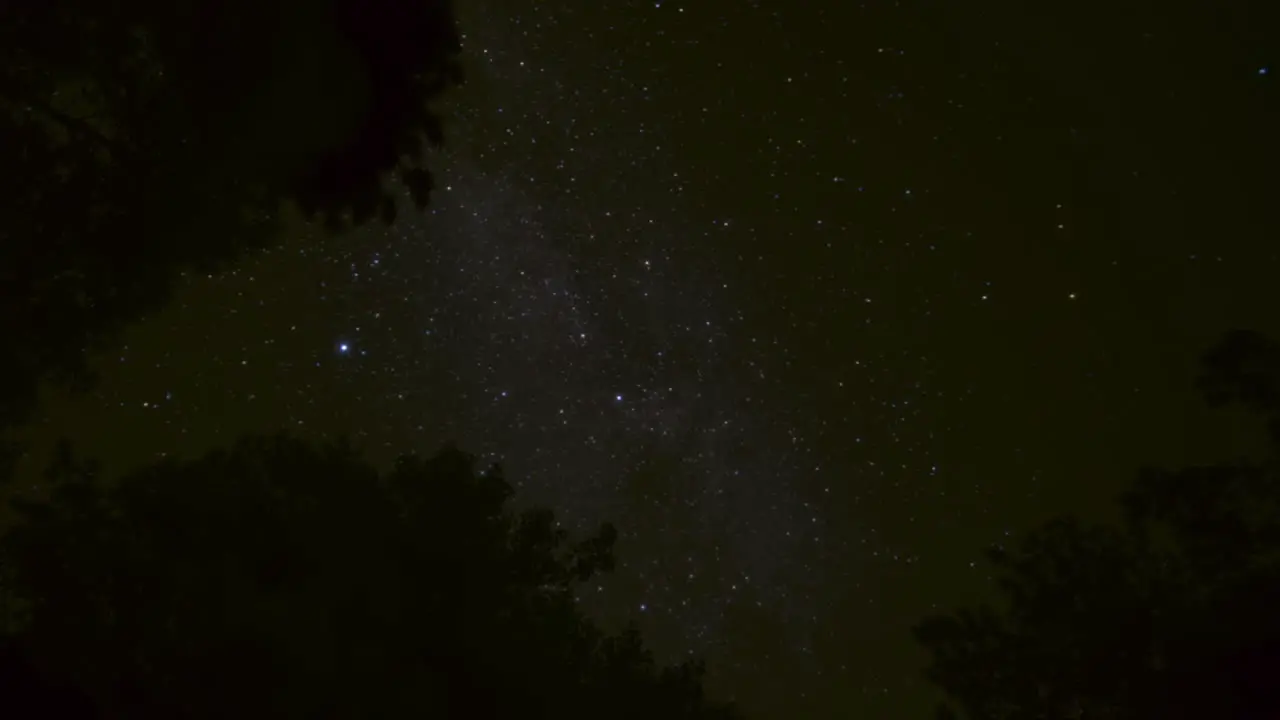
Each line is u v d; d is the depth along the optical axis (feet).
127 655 14.93
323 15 12.41
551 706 18.17
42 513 16.24
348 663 15.94
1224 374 18.97
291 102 13.03
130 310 17.75
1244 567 19.13
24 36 14.29
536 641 19.19
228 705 14.47
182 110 14.99
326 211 13.32
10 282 16.53
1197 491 19.38
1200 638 18.43
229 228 17.43
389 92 12.44
